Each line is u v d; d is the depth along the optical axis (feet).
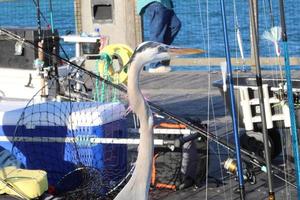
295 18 52.39
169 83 35.60
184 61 38.63
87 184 18.52
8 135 19.48
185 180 20.20
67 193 18.26
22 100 23.71
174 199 19.61
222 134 25.34
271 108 21.13
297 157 16.26
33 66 23.62
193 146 20.17
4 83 23.88
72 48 31.86
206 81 35.58
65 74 23.90
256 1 20.99
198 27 50.14
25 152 19.36
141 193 13.96
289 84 16.26
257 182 20.75
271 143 21.43
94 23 39.01
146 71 38.93
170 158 20.11
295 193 19.92
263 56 34.76
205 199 19.56
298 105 20.21
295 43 44.98
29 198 16.58
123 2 38.50
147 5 35.76
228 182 20.86
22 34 23.93
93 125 19.06
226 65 17.37
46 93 22.88
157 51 13.75
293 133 16.31
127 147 20.97
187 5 55.31
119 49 23.20
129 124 22.15
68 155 19.13
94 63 25.27
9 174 17.04
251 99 21.40
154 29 35.58
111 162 19.43
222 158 22.76
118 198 13.91
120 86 20.79
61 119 19.16
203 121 27.84
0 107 20.86
